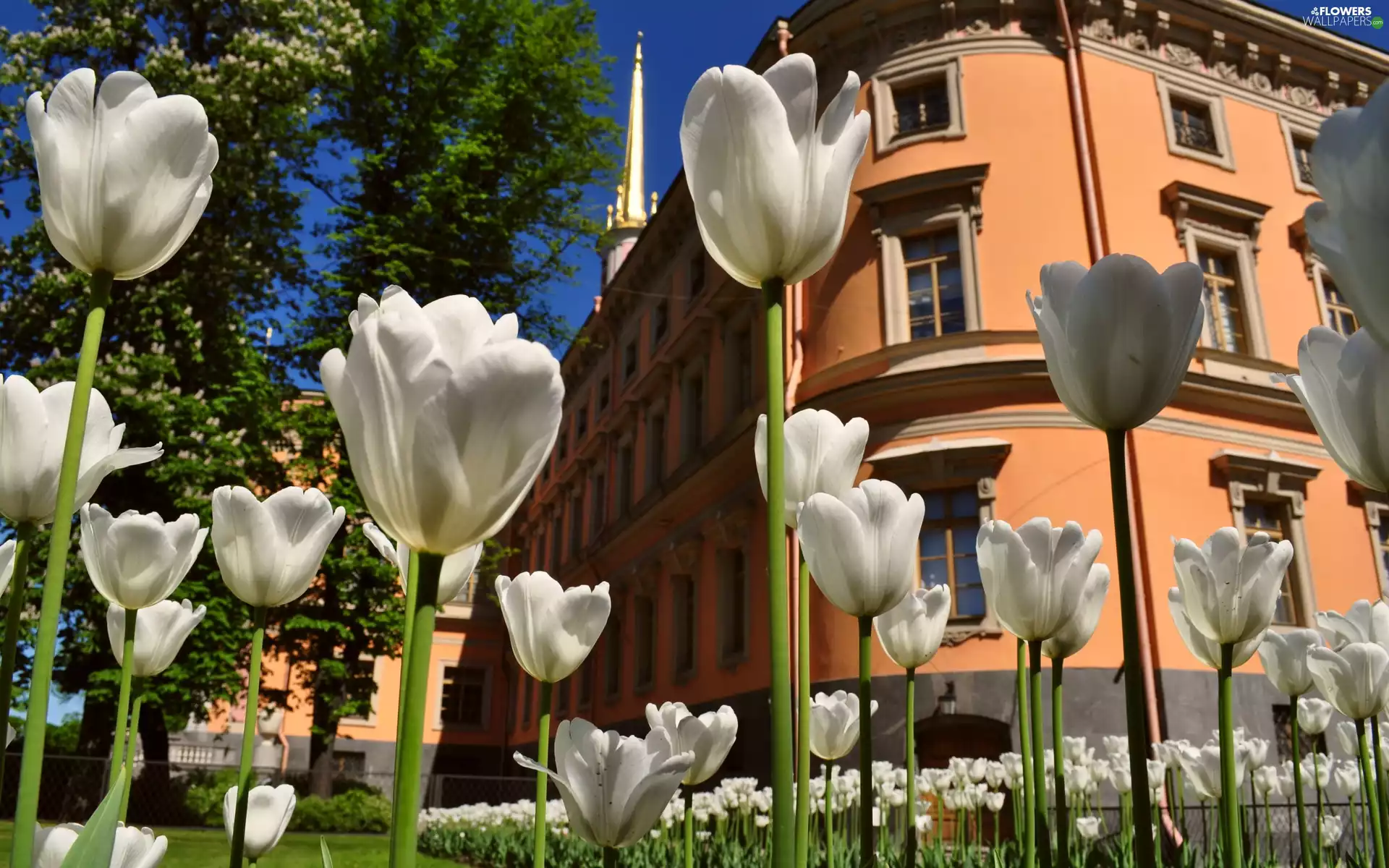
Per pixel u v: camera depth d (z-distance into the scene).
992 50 13.78
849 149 1.01
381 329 0.68
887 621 1.73
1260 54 15.36
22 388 1.12
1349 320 14.67
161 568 1.42
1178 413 12.63
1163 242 13.46
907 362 12.73
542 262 16.89
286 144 14.45
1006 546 1.38
